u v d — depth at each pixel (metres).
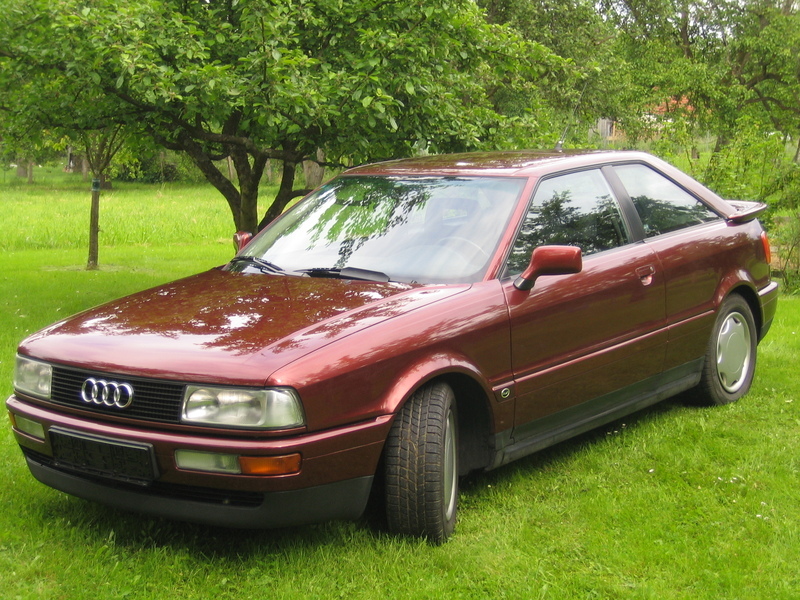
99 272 13.20
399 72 7.52
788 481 4.19
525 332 3.88
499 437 3.82
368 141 7.93
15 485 4.13
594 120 19.62
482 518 3.82
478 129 8.34
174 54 7.29
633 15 24.12
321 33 8.05
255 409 3.04
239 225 9.10
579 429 4.32
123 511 3.85
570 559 3.42
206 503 3.17
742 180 11.41
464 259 3.96
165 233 21.73
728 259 5.26
